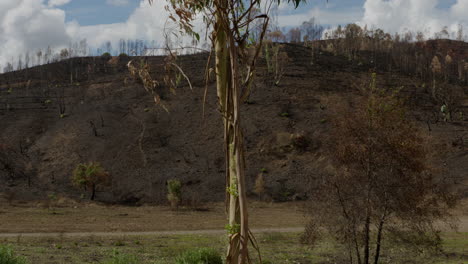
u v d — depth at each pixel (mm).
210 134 71500
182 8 4398
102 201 52250
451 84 102562
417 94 87625
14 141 69500
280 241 24422
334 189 13109
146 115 78875
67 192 55094
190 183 58375
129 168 62688
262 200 52094
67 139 70688
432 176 13438
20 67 135875
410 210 12648
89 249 19969
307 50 131375
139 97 87938
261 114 77062
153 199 53281
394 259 17078
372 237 14031
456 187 43438
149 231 30734
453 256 18172
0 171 59156
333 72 104312
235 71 3762
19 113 82000
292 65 107938
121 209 47156
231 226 3643
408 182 12672
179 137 71625
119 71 120062
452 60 142875
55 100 90312
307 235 13758
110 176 56438
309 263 16672
